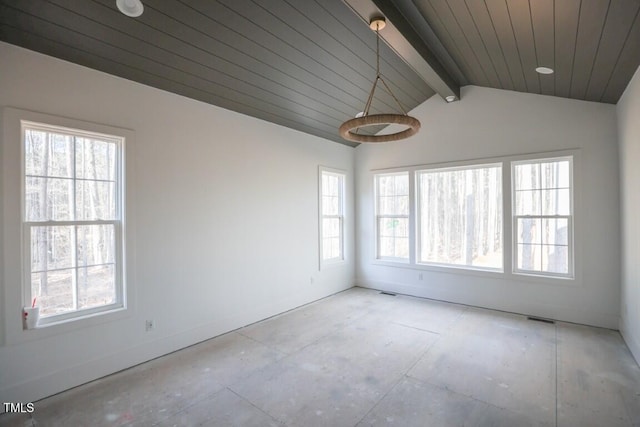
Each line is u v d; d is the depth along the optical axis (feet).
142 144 10.03
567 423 7.00
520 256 14.55
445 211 16.98
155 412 7.52
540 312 13.88
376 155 18.72
